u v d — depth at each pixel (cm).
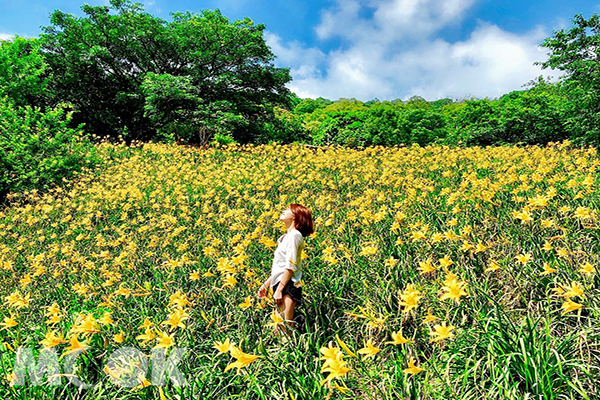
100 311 358
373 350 174
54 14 1961
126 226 630
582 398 173
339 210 546
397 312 262
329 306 296
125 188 869
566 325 211
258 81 2242
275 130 2364
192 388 220
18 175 941
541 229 314
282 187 741
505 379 176
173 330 275
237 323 288
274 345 263
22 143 954
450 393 186
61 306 384
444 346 229
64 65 2027
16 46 1620
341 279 333
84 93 2136
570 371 186
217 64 2236
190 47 2177
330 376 163
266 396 217
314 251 397
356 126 2509
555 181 429
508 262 275
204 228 550
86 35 1975
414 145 1116
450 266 309
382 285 282
